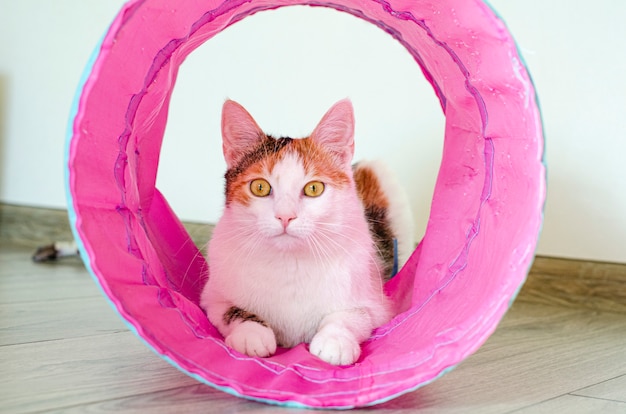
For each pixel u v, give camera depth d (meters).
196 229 2.67
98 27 2.96
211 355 1.20
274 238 1.43
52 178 3.15
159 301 1.25
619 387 1.31
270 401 1.12
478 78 1.29
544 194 1.05
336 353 1.27
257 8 1.56
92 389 1.18
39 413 1.04
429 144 2.43
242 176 1.52
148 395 1.16
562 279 2.29
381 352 1.32
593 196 2.23
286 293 1.46
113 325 1.69
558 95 2.23
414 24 1.43
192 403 1.12
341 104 1.54
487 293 1.13
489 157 1.37
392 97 2.48
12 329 1.61
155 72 1.31
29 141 3.19
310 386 1.17
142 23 1.14
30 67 3.14
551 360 1.51
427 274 1.56
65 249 2.87
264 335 1.34
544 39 2.23
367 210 1.92
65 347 1.46
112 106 1.18
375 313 1.51
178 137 2.82
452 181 1.60
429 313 1.38
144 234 1.41
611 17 2.14
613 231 2.21
